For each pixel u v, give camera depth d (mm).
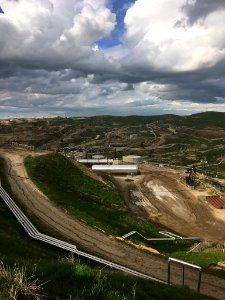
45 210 78938
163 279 53156
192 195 136500
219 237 98188
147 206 120938
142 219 101062
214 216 116188
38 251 43656
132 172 161625
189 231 101688
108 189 118125
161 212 116375
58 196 89688
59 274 12828
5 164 114688
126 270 52062
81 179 118938
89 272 13047
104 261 54562
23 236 57969
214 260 63250
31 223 66812
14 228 61094
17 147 150750
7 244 38906
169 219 110938
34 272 13297
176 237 88125
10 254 34531
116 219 88250
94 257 55469
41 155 127188
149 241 80625
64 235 67312
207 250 77062
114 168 161875
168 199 129750
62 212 79562
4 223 61281
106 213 90750
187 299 17516
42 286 11719
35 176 102375
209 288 50656
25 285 10414
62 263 14102
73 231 70500
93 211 88125
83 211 83188
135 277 18625
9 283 10336
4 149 142000
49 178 106312
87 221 76750
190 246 84062
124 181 150000
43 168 112438
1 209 70750
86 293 11727
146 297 14461
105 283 12617
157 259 62875
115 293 11992
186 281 53125
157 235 86250
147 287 16953
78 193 104750
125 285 15297
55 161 123750
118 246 67062
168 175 165000
